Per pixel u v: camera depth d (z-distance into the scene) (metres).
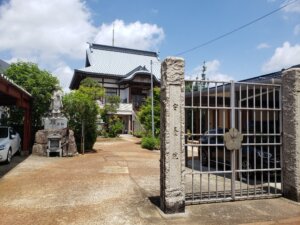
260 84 7.17
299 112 6.91
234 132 6.79
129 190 7.80
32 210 6.10
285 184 7.11
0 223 5.34
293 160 6.91
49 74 18.08
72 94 17.89
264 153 9.30
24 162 12.92
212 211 6.07
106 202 6.66
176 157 5.96
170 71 6.00
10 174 10.02
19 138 15.19
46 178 9.35
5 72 17.61
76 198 7.00
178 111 6.03
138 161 13.73
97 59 37.66
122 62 38.69
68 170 10.91
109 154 16.39
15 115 17.73
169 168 5.91
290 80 7.05
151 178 9.51
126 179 9.28
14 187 8.09
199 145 6.56
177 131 6.00
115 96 30.12
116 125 29.05
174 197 5.90
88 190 7.79
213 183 8.88
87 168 11.41
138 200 6.82
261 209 6.24
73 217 5.68
